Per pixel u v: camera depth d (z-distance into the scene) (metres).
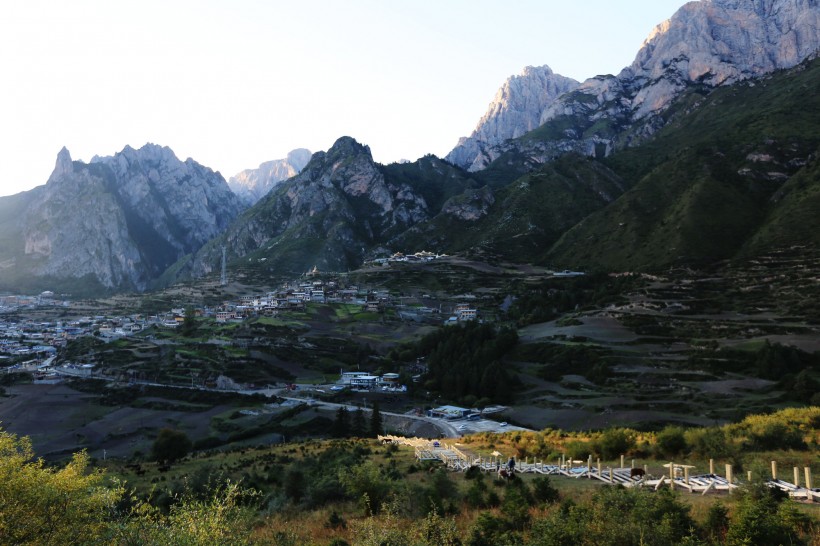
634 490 24.56
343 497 41.06
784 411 57.19
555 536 21.25
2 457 17.09
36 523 16.06
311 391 165.50
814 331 144.50
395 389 165.00
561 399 135.75
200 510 18.33
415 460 60.69
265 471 63.78
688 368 138.00
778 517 20.64
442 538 23.78
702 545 19.34
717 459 41.03
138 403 162.00
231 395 163.38
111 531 16.98
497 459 55.19
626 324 174.12
